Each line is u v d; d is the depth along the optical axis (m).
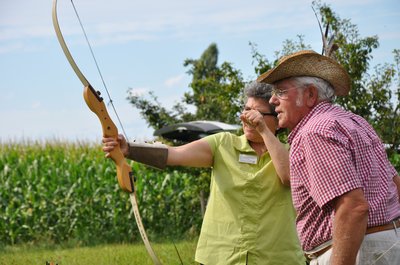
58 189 17.05
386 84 11.00
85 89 5.07
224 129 12.16
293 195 4.48
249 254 5.21
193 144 5.43
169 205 17.33
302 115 4.50
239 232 5.25
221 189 5.34
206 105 15.06
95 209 16.91
